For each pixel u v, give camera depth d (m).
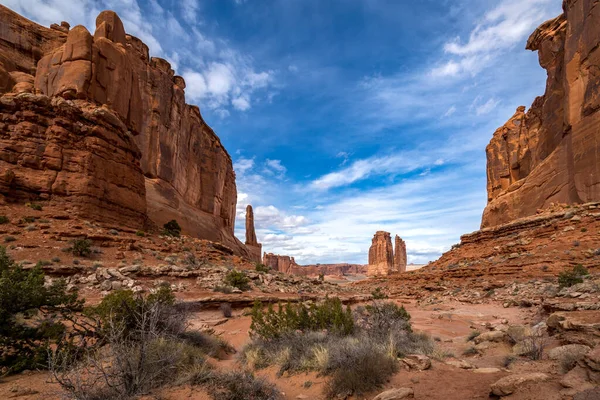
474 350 8.78
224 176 80.06
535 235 34.16
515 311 16.94
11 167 23.66
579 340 6.42
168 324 8.44
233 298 17.95
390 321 9.71
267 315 10.48
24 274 7.80
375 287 46.97
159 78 53.94
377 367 6.17
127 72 36.28
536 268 25.45
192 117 67.56
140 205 32.19
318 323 10.23
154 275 19.55
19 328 6.93
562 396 4.07
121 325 6.70
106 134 28.61
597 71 34.94
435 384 5.59
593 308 10.04
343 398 5.66
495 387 4.70
